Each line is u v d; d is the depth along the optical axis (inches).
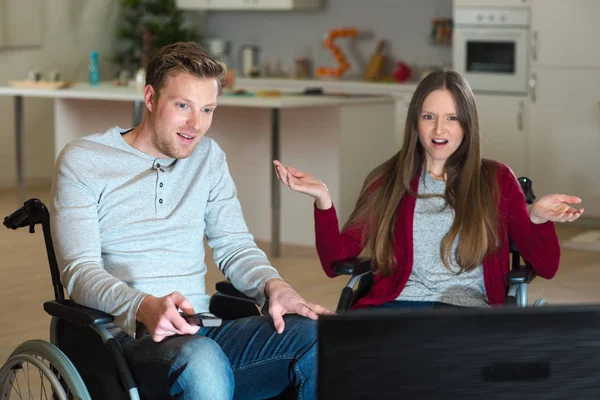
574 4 268.1
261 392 92.0
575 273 212.1
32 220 94.2
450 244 104.0
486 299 105.0
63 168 91.4
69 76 345.1
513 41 281.3
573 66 270.5
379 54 342.0
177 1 364.5
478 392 50.7
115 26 359.9
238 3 351.9
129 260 92.7
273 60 362.9
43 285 197.3
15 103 280.4
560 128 275.3
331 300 186.7
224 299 100.7
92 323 81.1
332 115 237.3
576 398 50.6
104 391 86.0
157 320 78.6
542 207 100.4
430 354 50.4
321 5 357.4
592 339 50.1
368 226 109.8
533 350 50.2
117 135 94.3
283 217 249.4
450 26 326.6
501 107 285.9
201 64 90.5
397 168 109.0
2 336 160.2
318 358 51.1
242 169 255.3
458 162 107.0
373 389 50.9
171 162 95.8
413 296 105.5
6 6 318.0
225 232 98.7
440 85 105.1
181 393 80.5
